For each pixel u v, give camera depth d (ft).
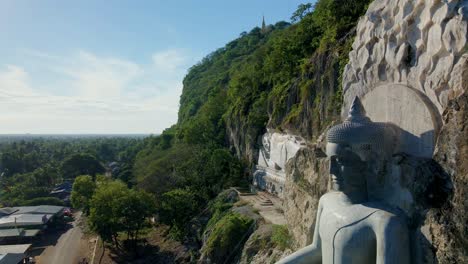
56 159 362.53
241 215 91.66
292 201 35.58
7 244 155.74
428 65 17.06
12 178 274.98
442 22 16.40
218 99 198.18
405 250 14.89
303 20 114.21
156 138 276.41
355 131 16.17
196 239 112.68
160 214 123.24
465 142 13.75
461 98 14.23
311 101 82.43
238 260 75.20
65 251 146.00
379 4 21.08
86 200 172.24
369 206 16.11
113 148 481.87
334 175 17.06
